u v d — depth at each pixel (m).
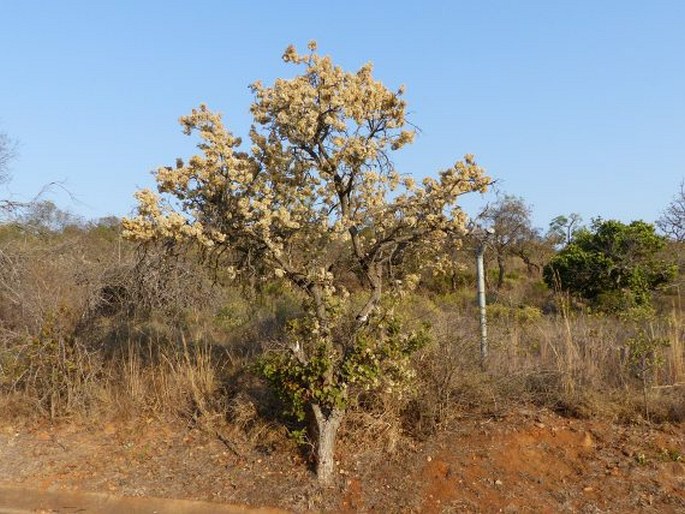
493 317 10.30
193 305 10.56
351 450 6.57
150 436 7.50
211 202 6.06
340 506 5.96
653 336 8.13
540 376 7.48
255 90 6.07
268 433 7.09
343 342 6.46
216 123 6.09
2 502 6.46
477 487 5.99
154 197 5.74
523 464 6.27
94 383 8.25
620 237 17.72
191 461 6.94
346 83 5.98
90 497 6.48
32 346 8.22
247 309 10.62
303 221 6.26
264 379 7.44
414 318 7.22
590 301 17.11
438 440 6.67
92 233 15.06
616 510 5.55
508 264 26.31
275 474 6.51
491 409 7.09
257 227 5.94
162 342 9.61
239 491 6.33
